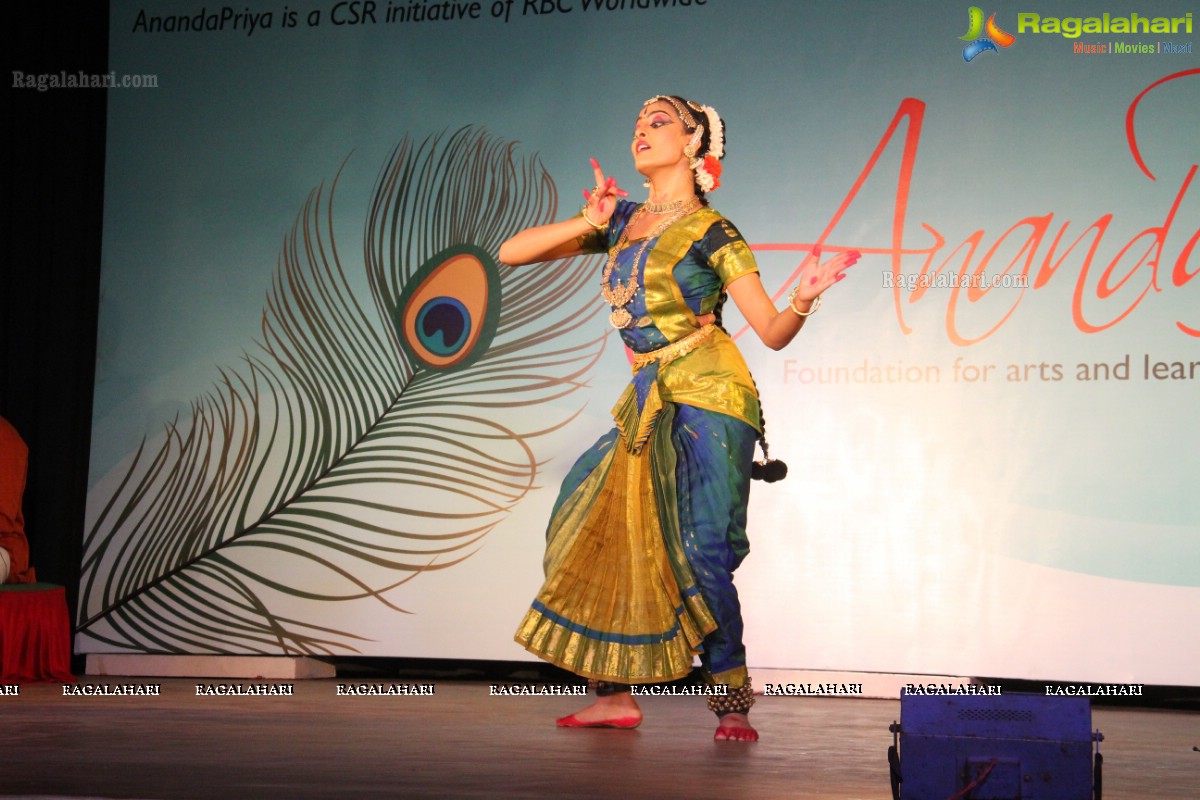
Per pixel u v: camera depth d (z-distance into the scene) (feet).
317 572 17.66
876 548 16.01
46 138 19.03
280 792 7.52
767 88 16.79
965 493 15.81
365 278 17.95
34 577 17.35
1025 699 6.72
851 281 16.35
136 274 18.61
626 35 17.33
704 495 11.23
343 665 17.52
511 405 17.33
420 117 17.94
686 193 12.01
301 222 18.21
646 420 11.53
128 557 18.17
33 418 18.78
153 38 18.79
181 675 17.81
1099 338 15.60
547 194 17.38
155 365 18.43
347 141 18.17
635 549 11.43
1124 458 15.40
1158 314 15.46
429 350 17.67
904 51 16.46
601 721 11.66
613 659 11.31
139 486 18.26
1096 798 6.62
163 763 8.75
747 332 16.58
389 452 17.65
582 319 17.21
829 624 16.03
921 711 6.79
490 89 17.74
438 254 17.75
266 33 18.53
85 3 19.03
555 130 17.44
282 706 13.29
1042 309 15.79
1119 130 15.75
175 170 18.63
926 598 15.80
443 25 17.98
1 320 18.90
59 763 8.73
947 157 16.21
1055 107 15.97
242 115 18.51
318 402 17.93
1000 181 16.03
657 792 7.74
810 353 16.39
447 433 17.51
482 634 17.08
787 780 8.37
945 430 15.96
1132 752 10.64
